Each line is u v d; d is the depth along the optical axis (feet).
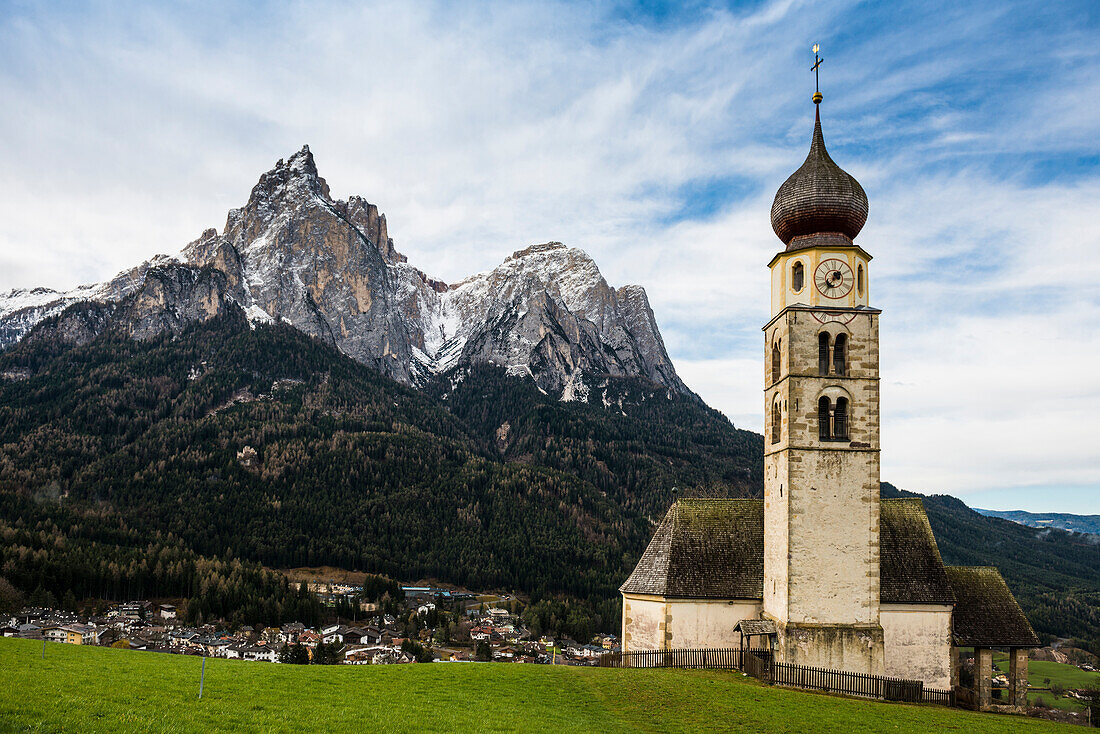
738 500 205.16
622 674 171.94
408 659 428.15
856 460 176.35
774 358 189.67
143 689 125.08
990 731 142.51
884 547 192.75
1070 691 343.05
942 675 184.34
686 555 195.21
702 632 189.16
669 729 132.46
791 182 188.65
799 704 151.33
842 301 181.06
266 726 109.19
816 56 194.08
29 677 124.88
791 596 172.45
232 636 493.77
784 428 179.52
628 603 199.93
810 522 174.40
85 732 94.94
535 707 140.67
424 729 116.67
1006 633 192.24
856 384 178.50
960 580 199.82
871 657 171.32
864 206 187.21
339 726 113.50
